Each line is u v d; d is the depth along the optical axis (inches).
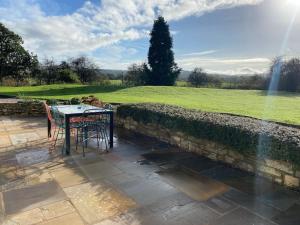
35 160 153.1
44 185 120.1
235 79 874.8
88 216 95.4
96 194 112.0
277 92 737.0
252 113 323.9
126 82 1003.3
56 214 96.5
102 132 216.1
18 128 237.0
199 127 159.8
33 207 101.0
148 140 197.5
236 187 119.0
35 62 981.8
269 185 120.8
